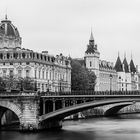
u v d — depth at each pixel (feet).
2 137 393.91
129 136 405.80
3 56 629.10
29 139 381.81
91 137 398.42
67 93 455.22
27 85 548.31
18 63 619.67
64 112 441.68
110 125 514.68
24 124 436.35
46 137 395.14
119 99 431.84
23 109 437.99
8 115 506.07
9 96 440.86
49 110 457.68
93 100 447.42
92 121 575.79
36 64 624.59
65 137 396.98
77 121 570.87
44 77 650.43
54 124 469.57
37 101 438.40
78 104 440.04
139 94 430.20
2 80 546.67
